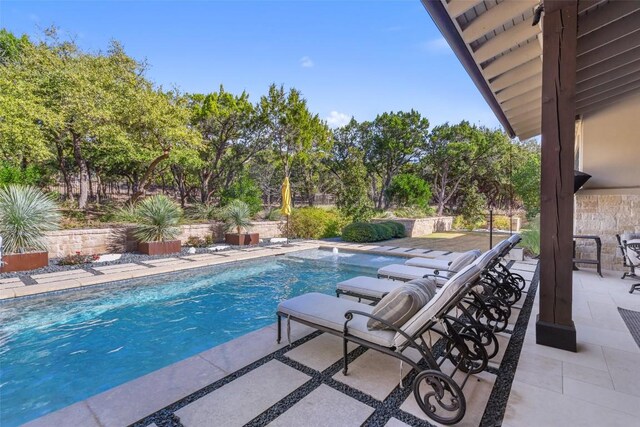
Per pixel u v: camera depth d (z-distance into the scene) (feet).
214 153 53.21
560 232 9.59
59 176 52.24
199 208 41.52
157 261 25.09
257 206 48.26
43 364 10.77
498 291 13.57
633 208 19.74
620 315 12.46
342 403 7.20
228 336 13.12
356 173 45.88
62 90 29.19
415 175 67.72
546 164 9.63
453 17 10.11
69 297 17.29
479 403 7.16
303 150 57.06
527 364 8.77
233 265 26.07
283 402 7.24
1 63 34.27
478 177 69.51
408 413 6.86
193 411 6.91
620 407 6.85
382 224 41.60
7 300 16.19
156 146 38.99
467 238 43.47
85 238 26.76
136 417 6.73
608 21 11.41
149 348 12.00
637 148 19.40
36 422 6.56
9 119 26.13
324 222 42.09
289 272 24.52
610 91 18.07
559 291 9.68
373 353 9.71
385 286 12.96
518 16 11.31
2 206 21.67
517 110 19.92
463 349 7.73
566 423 6.36
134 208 32.91
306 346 10.18
